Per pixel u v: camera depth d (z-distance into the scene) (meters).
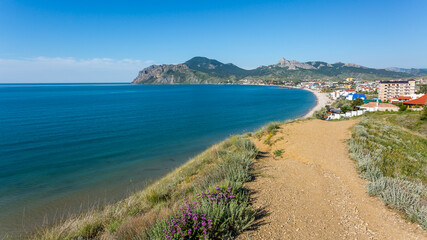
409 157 11.84
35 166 21.23
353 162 9.99
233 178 7.73
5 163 22.11
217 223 4.75
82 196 14.97
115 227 6.46
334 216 5.62
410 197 6.13
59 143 30.39
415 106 67.69
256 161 10.72
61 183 17.23
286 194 6.80
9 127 41.75
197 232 4.53
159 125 45.88
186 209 5.05
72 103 94.75
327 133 14.93
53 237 7.42
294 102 109.69
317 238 4.70
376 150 11.41
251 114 65.50
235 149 13.72
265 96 151.62
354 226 5.19
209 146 28.38
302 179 8.12
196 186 8.71
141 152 25.95
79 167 20.86
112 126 44.09
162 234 4.46
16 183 17.36
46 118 53.41
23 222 11.83
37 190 16.05
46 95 151.62
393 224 5.24
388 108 65.00
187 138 33.81
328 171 9.14
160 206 7.78
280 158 11.31
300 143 13.14
